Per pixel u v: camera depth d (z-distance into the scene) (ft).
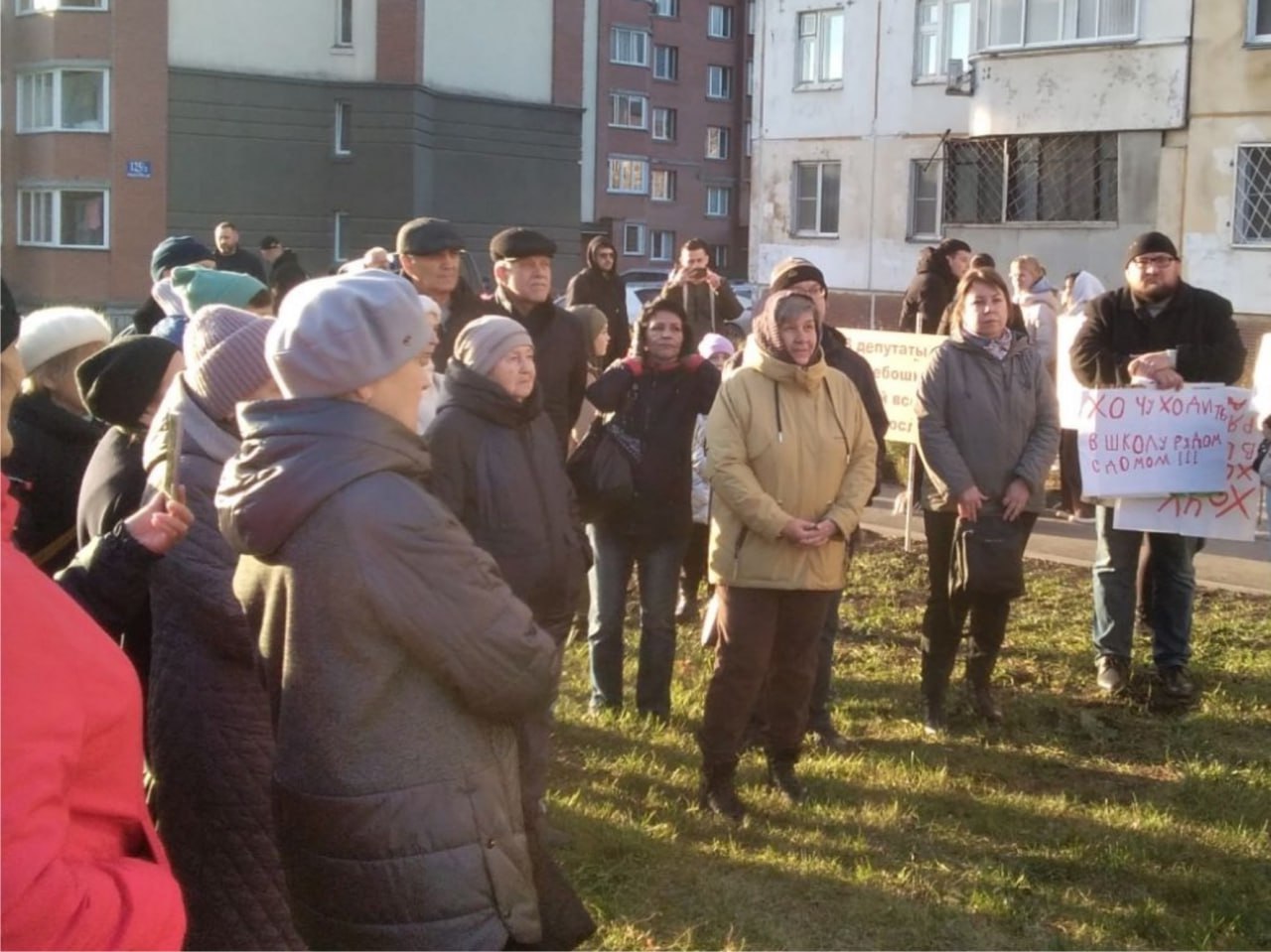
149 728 11.41
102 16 107.96
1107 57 84.38
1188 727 20.85
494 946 8.77
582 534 16.51
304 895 8.91
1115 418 21.03
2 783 5.77
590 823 17.20
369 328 8.76
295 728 8.68
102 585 10.25
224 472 9.18
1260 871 16.12
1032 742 20.43
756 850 16.66
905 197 100.17
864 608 27.71
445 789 8.71
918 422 19.89
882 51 100.37
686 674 23.44
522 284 20.22
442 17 116.26
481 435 15.39
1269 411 20.80
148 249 109.81
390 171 113.39
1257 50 78.89
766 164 108.88
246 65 111.14
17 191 113.60
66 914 5.85
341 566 8.47
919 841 16.99
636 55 190.70
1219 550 31.96
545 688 9.05
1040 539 33.30
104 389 12.09
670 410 20.43
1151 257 21.12
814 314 17.15
